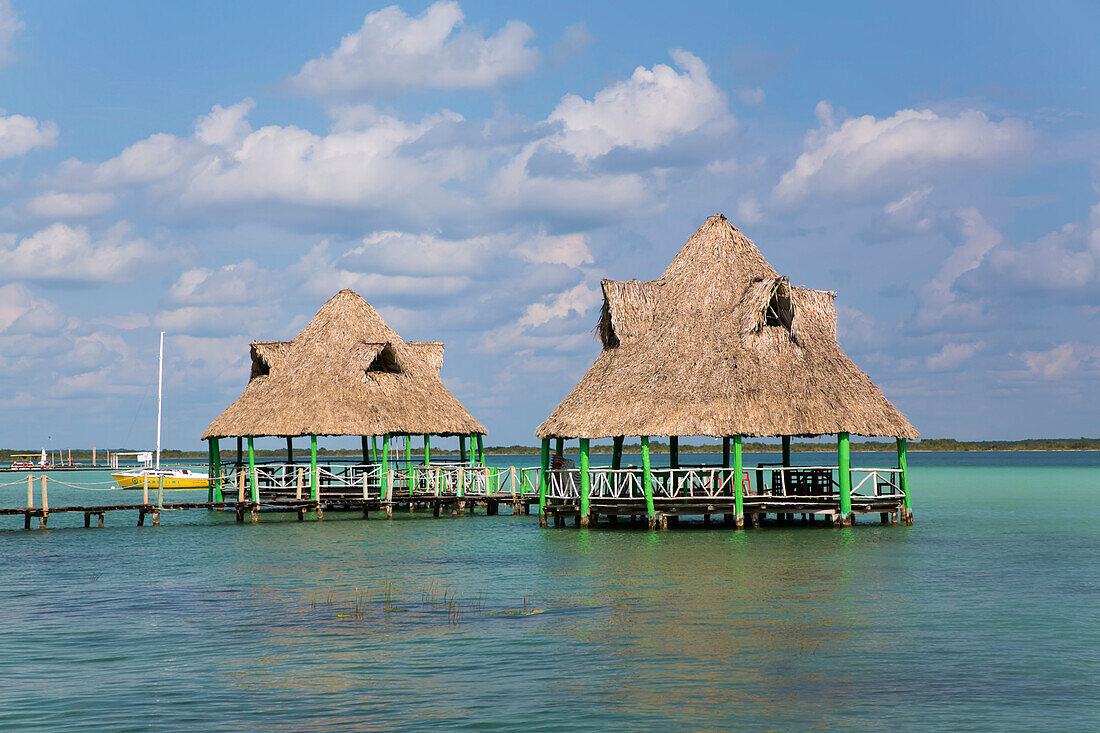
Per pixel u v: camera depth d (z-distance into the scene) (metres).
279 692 17.14
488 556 34.50
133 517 54.94
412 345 56.84
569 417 42.19
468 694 16.92
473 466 54.22
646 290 43.72
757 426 38.91
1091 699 16.56
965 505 62.06
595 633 21.45
